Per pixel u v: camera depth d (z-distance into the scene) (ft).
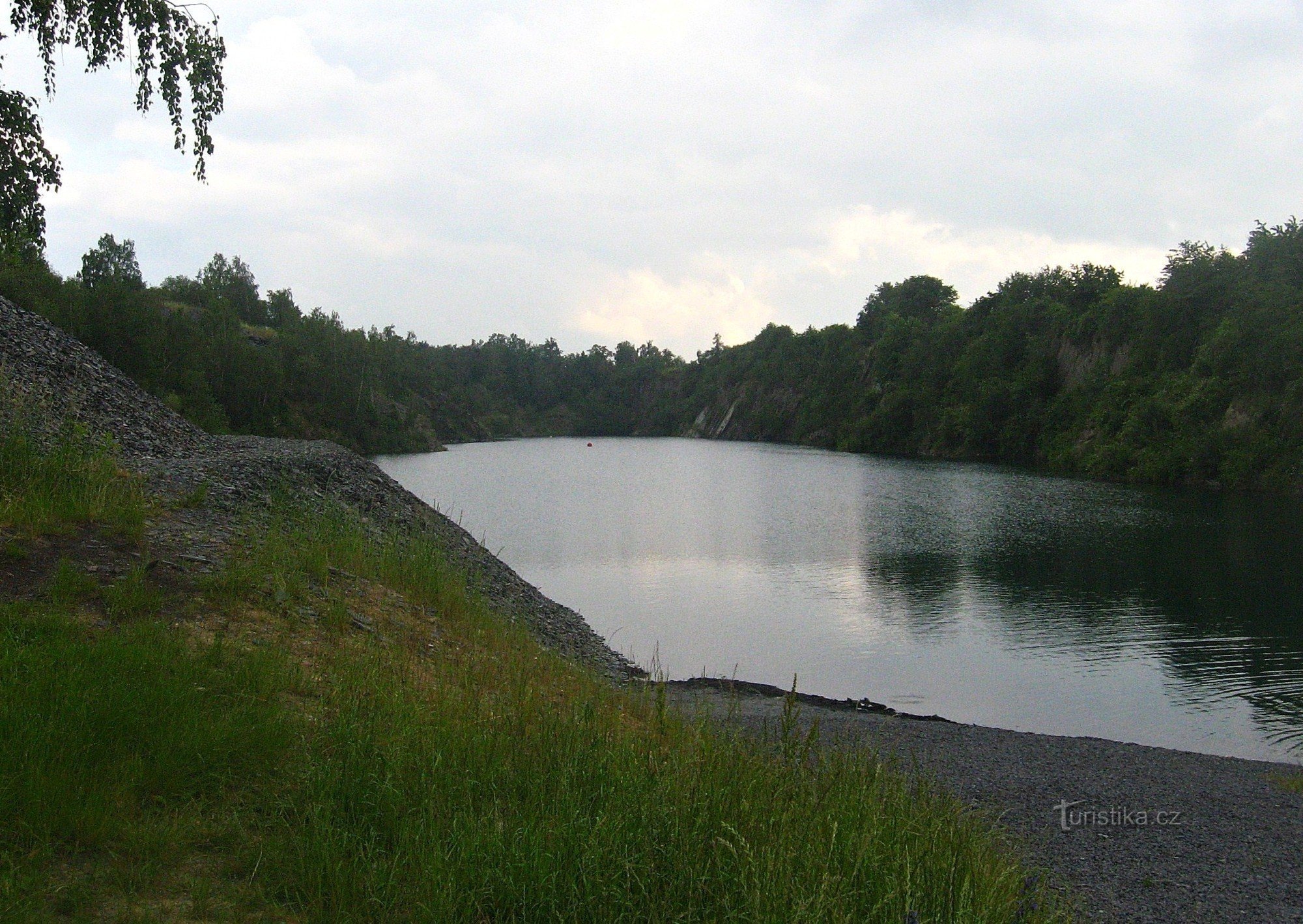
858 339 528.63
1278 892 23.07
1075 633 71.77
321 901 13.19
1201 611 80.07
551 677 30.68
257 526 38.40
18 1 41.47
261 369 295.69
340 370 355.36
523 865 14.14
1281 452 199.52
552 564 105.40
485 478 245.04
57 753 15.05
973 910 14.62
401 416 412.98
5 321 61.77
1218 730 48.80
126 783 15.10
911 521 149.89
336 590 33.73
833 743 31.86
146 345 223.10
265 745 17.57
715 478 255.91
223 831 14.83
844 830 16.28
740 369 651.66
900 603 83.71
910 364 426.10
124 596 25.29
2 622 20.95
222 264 474.49
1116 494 196.95
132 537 31.24
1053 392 336.49
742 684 51.70
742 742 21.94
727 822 16.21
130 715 16.74
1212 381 232.73
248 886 13.53
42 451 38.50
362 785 16.37
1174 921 21.07
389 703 20.52
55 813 13.88
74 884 12.77
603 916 13.78
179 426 67.87
